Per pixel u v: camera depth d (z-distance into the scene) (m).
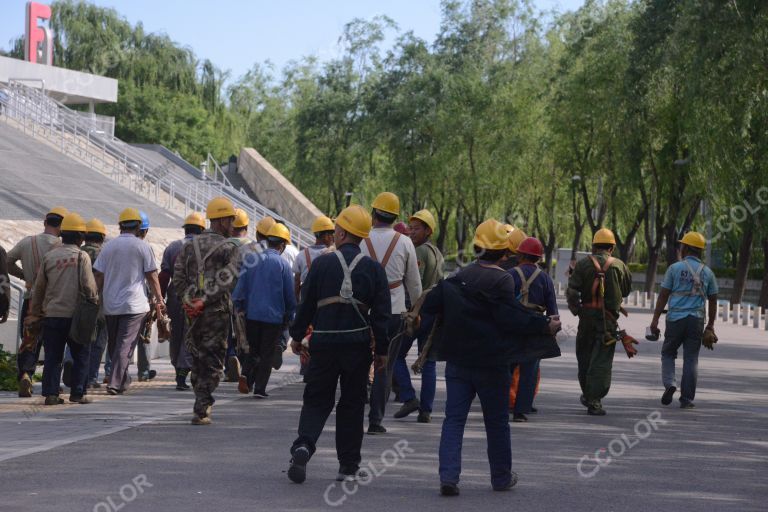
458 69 60.81
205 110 74.38
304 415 7.55
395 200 10.38
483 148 59.81
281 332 12.64
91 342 11.61
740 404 13.54
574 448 9.34
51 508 6.45
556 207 62.19
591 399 11.81
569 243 75.19
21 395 12.02
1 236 24.08
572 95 51.25
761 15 29.17
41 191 32.09
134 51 71.25
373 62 68.19
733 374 18.16
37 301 11.45
